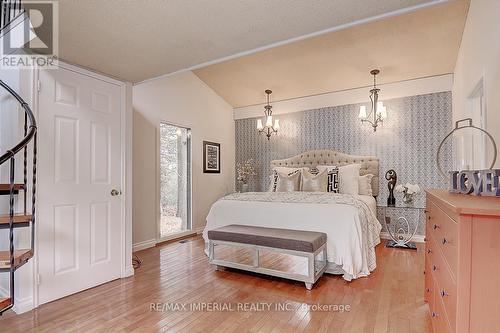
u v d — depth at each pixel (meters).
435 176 4.32
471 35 2.78
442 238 1.34
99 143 2.79
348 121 5.01
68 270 2.51
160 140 4.55
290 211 3.26
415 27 3.35
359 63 4.20
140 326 1.99
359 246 2.90
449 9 3.01
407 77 4.47
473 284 0.93
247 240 2.93
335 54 4.06
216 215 3.72
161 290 2.62
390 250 3.90
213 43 2.25
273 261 3.38
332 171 4.51
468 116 3.01
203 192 5.36
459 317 0.95
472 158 2.95
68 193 2.52
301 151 5.44
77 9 1.74
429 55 3.86
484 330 0.92
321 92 5.22
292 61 4.36
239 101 5.96
